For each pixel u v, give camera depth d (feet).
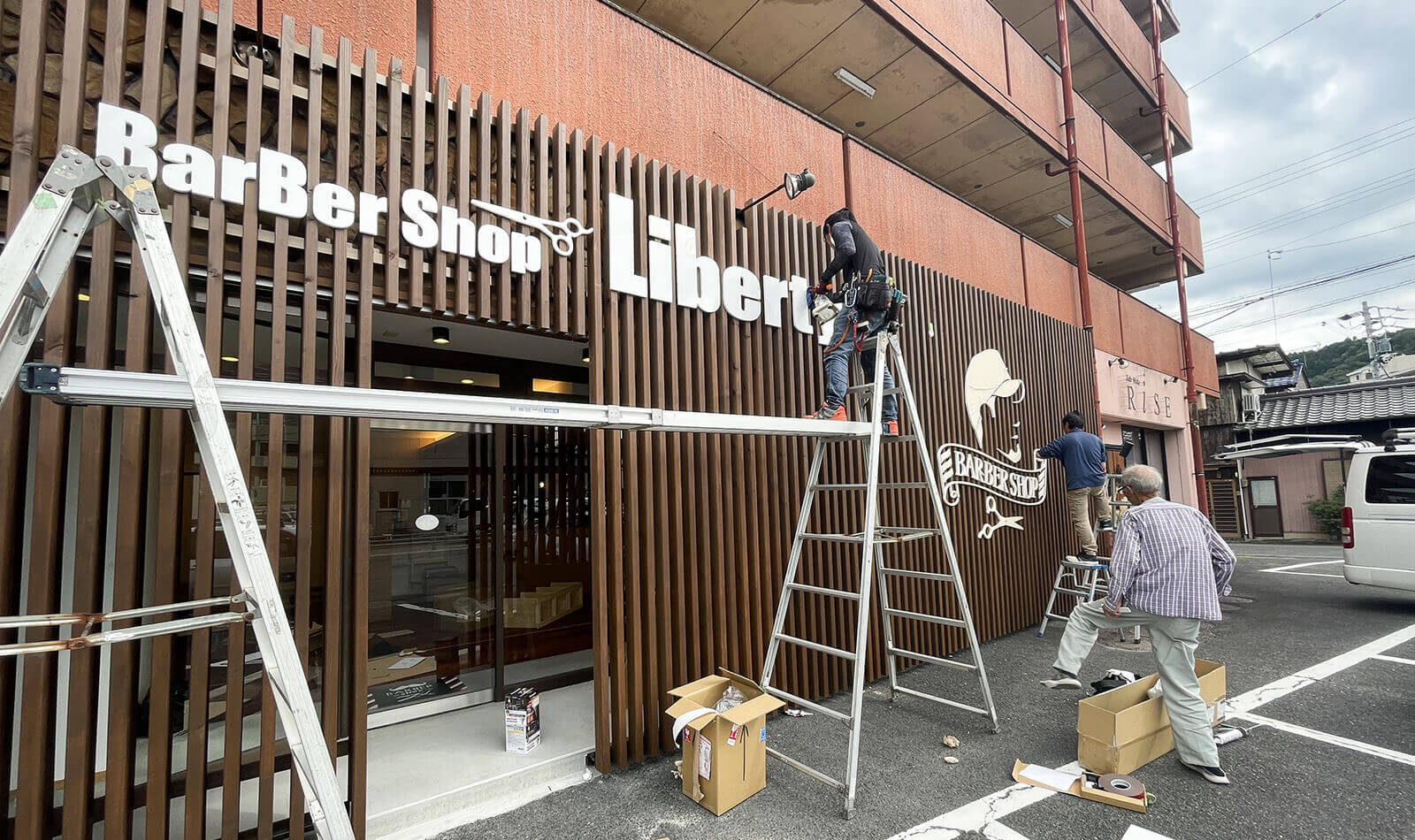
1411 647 18.42
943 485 19.08
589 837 9.34
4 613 7.27
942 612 18.65
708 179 15.55
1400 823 9.40
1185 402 39.17
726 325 14.33
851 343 13.03
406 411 6.43
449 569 14.89
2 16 7.93
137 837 9.26
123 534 7.89
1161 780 10.86
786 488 15.12
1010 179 33.88
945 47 24.61
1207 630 21.17
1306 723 13.11
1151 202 39.55
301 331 9.31
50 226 4.77
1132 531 11.71
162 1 8.48
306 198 9.15
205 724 8.25
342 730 12.04
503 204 11.19
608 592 11.98
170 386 5.25
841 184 19.16
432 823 9.71
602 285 12.46
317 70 9.48
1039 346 24.63
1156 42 40.16
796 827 9.55
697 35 23.91
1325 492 53.93
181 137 8.32
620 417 8.27
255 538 4.97
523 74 12.71
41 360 7.68
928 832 9.37
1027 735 12.83
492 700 14.71
